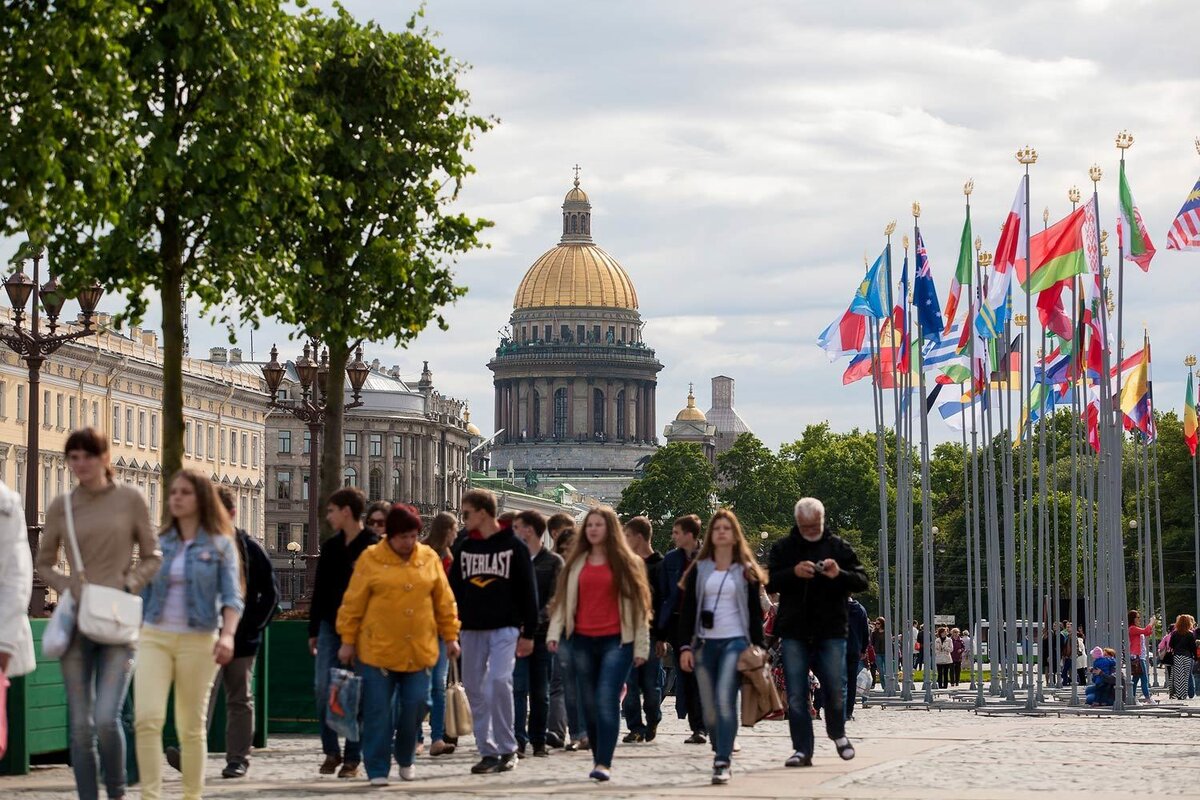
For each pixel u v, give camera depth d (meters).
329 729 47.44
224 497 40.28
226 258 65.69
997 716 91.31
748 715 45.88
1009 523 107.00
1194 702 115.75
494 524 48.25
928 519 116.69
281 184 67.44
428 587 43.56
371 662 43.19
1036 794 41.50
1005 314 109.19
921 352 120.88
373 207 77.88
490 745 47.97
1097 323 121.44
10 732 47.72
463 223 79.50
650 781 45.28
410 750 44.59
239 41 62.59
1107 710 94.88
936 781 45.06
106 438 34.59
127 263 64.62
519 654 49.00
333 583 47.50
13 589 31.72
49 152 56.25
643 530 59.84
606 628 45.59
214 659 35.72
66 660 34.28
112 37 58.03
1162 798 40.66
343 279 77.19
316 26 77.62
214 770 48.25
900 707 107.56
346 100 77.81
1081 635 145.38
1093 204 103.12
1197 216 97.12
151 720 35.22
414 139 78.88
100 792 41.78
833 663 49.38
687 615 45.56
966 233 114.31
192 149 62.12
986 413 117.06
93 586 33.81
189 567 35.53
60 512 34.25
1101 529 130.25
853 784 44.19
